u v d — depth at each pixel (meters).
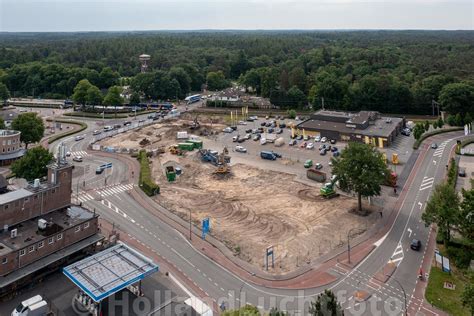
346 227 80.94
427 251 71.50
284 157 130.75
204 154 127.56
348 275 64.25
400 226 81.31
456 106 180.25
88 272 56.94
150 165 122.56
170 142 148.62
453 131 165.38
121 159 129.50
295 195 98.50
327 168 118.69
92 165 122.00
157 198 96.19
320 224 82.38
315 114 171.88
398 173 113.94
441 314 54.62
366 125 154.88
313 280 63.00
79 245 66.50
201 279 62.84
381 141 140.50
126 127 170.12
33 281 59.84
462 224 67.88
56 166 72.31
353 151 86.38
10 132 125.56
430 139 153.00
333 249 72.50
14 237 61.06
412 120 187.00
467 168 117.50
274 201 94.81
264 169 118.88
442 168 117.69
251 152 136.75
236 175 113.69
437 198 72.44
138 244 73.19
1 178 80.81
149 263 60.03
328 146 141.25
